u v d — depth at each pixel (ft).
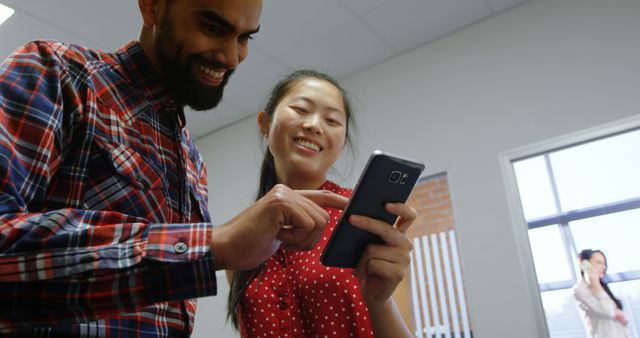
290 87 3.62
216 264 1.62
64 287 1.42
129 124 2.19
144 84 2.34
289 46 9.82
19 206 1.50
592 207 7.38
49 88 1.87
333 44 9.80
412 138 9.39
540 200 7.85
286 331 2.82
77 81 2.05
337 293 2.78
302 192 2.36
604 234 7.18
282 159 3.33
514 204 7.91
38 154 1.69
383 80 10.23
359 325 2.69
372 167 2.25
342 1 8.62
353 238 2.42
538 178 7.97
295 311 2.89
